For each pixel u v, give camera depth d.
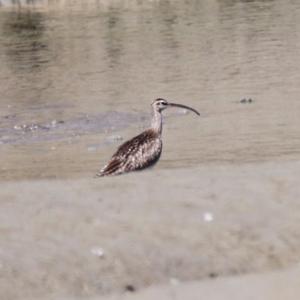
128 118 24.31
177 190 14.30
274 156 19.72
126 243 12.39
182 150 20.75
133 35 35.75
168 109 24.92
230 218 13.08
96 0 42.75
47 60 32.53
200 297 11.29
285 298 11.12
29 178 19.05
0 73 30.84
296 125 22.66
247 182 14.59
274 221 13.00
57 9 41.84
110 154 21.02
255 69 29.31
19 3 42.75
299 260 12.21
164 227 12.80
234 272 11.98
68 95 27.20
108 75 29.62
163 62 31.02
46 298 11.36
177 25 37.22
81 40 35.41
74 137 22.75
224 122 23.33
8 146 22.16
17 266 11.85
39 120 24.44
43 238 12.55
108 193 14.31
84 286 11.59
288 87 26.83
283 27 35.84
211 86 27.38
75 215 13.27
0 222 13.09
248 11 39.62
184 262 12.08
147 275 11.84
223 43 33.50
